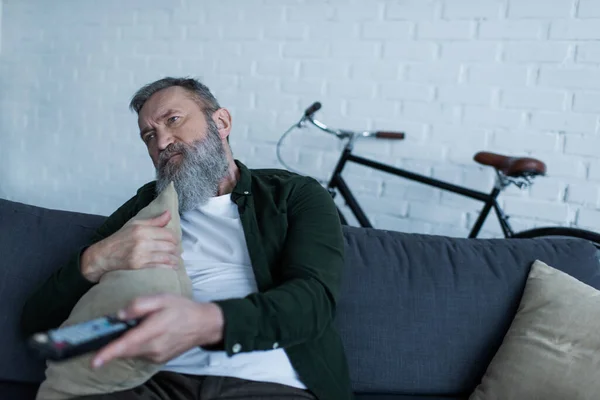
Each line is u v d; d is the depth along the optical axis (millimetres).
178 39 2391
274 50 2219
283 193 1094
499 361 1089
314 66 2156
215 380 896
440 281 1211
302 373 927
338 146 2158
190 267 1067
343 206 2197
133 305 677
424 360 1158
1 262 1160
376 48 2047
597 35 1722
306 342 951
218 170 1145
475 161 1815
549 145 1838
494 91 1890
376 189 2129
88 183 2693
